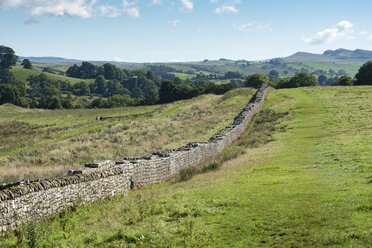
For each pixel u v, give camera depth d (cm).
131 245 1190
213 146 3428
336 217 1301
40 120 9075
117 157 3872
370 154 2389
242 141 3975
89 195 1784
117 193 2034
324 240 1123
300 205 1463
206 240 1191
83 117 9331
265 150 3125
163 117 7469
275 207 1466
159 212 1536
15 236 1270
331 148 2803
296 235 1187
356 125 3844
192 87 14162
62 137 5953
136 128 6122
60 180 1598
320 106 5650
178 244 1177
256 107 6100
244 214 1415
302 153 2794
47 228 1360
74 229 1411
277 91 8575
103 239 1258
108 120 8012
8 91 14212
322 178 1911
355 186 1672
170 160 2655
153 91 15325
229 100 8431
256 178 2047
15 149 5150
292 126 4297
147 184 2361
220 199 1625
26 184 1433
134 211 1585
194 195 1753
